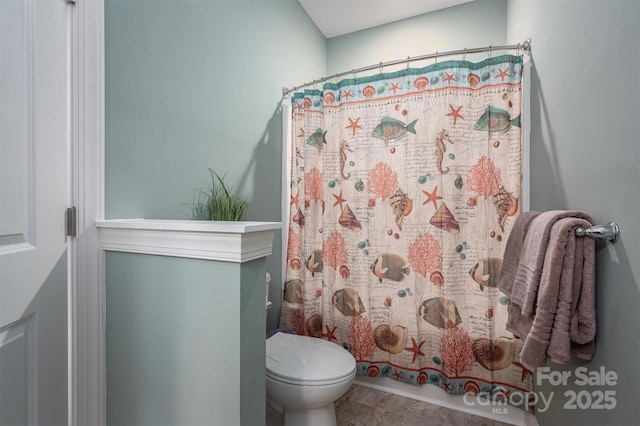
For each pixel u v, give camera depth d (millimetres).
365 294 1904
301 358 1445
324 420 1392
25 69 851
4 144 802
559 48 1198
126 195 1126
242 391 844
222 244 841
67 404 955
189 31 1405
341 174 1953
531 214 1215
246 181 1801
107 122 1062
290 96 2203
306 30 2508
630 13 702
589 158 936
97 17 1026
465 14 2424
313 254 2055
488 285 1659
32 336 868
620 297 747
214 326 868
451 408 1758
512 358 1629
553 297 875
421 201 1763
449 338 1707
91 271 1010
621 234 743
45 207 896
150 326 966
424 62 2539
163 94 1276
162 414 947
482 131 1661
